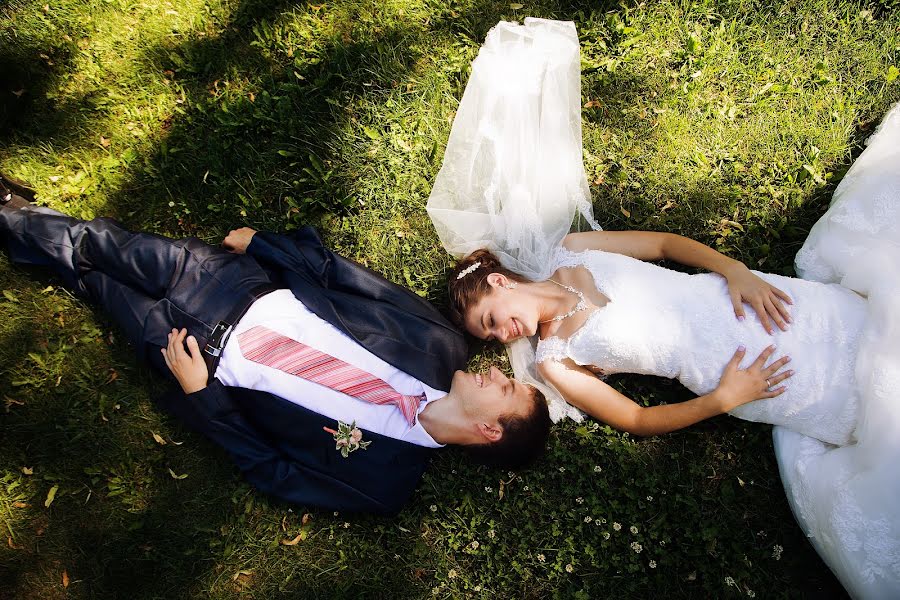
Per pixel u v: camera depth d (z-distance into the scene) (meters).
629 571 2.88
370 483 2.84
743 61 3.57
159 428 3.06
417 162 3.44
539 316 2.94
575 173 3.17
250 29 3.68
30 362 3.11
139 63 3.61
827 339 2.68
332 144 3.46
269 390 2.84
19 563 2.85
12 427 2.99
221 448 3.05
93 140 3.49
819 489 2.62
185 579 2.90
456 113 3.32
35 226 2.98
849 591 2.53
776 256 3.29
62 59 3.61
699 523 2.96
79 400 3.07
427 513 3.03
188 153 3.46
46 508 2.92
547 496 3.04
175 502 2.99
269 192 3.43
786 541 2.93
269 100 3.51
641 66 3.55
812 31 3.56
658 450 3.07
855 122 3.45
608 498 3.02
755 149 3.43
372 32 3.64
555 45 3.28
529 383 3.07
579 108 3.24
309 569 2.94
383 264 3.35
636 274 2.84
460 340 3.01
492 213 3.11
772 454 3.04
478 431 2.83
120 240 2.96
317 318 2.90
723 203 3.37
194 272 2.90
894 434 2.41
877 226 2.79
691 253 3.00
